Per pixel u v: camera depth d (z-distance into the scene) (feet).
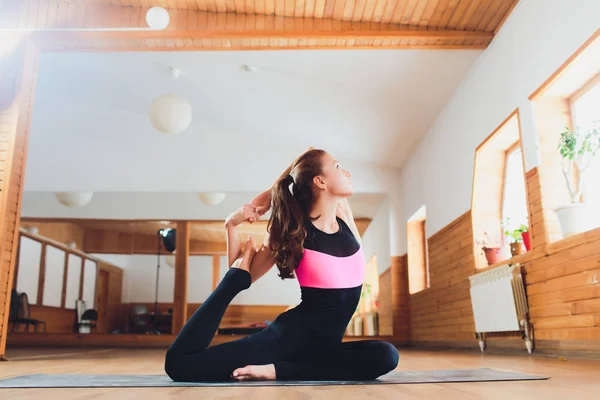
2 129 16.03
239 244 6.16
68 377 7.31
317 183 5.79
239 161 27.53
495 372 7.48
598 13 10.48
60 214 27.37
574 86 12.68
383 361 5.84
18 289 26.58
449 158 19.99
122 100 26.91
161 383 5.91
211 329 5.74
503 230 17.08
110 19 17.02
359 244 6.07
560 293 11.98
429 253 22.91
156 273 27.55
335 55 18.28
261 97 23.29
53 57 23.22
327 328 5.76
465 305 18.34
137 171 27.40
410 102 20.75
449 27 15.89
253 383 5.56
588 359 10.81
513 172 16.94
